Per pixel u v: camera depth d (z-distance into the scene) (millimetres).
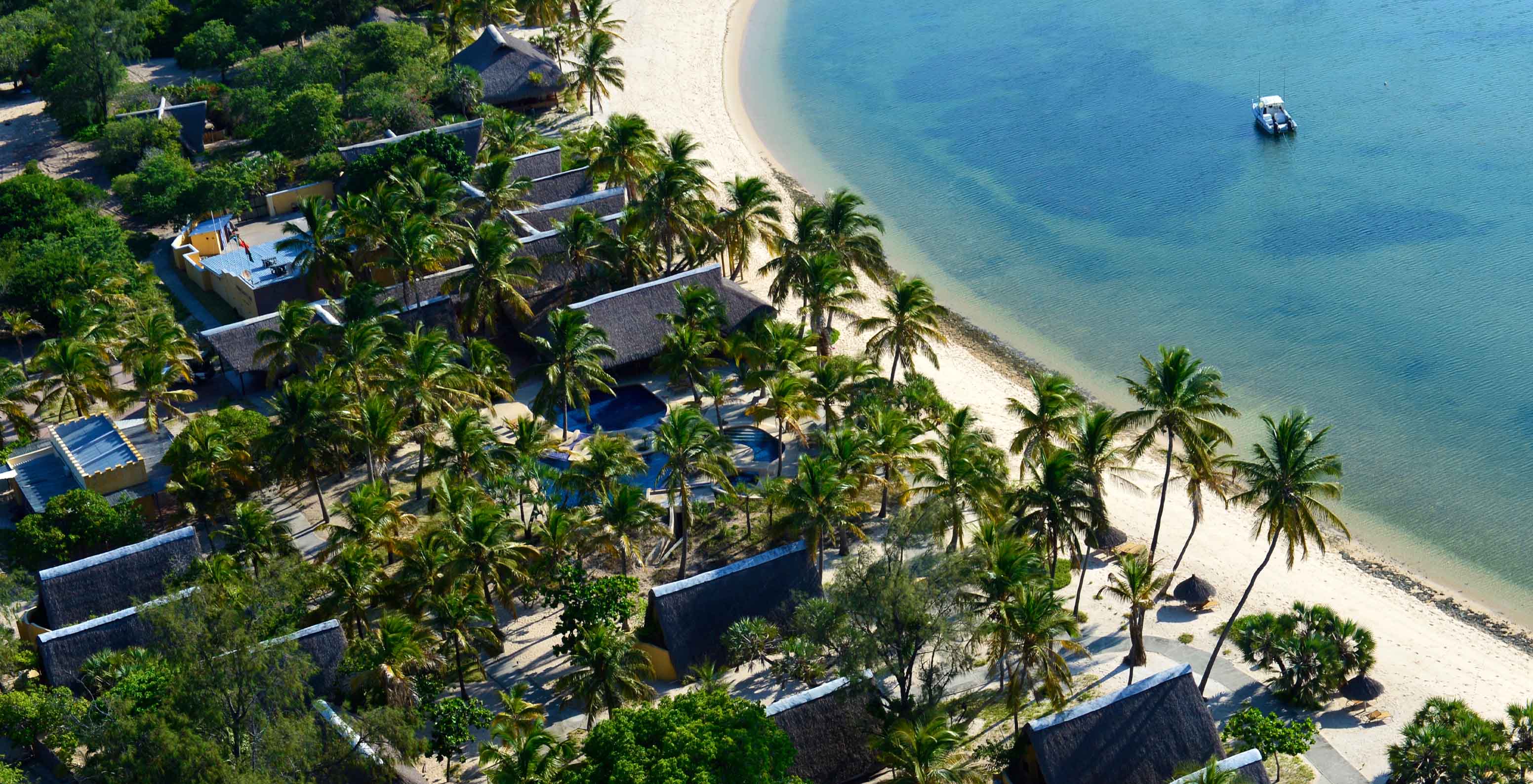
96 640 68375
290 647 56125
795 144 153875
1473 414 97812
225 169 130000
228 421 87750
